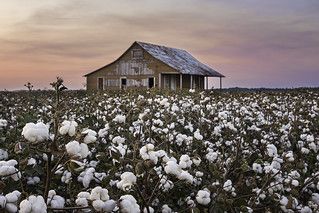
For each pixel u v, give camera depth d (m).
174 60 48.41
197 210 3.15
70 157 2.24
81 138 2.30
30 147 2.28
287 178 4.24
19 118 5.15
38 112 7.45
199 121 7.45
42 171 2.97
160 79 45.28
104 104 9.99
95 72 48.97
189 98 12.88
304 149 5.47
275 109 10.54
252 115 8.94
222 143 6.14
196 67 50.34
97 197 2.35
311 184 4.45
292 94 17.61
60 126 2.36
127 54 47.22
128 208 2.34
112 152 3.14
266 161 4.70
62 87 2.70
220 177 3.81
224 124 7.06
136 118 5.80
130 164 3.36
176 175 2.95
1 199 2.17
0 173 2.49
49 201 2.43
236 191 3.91
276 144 6.62
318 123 8.23
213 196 3.63
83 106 9.92
